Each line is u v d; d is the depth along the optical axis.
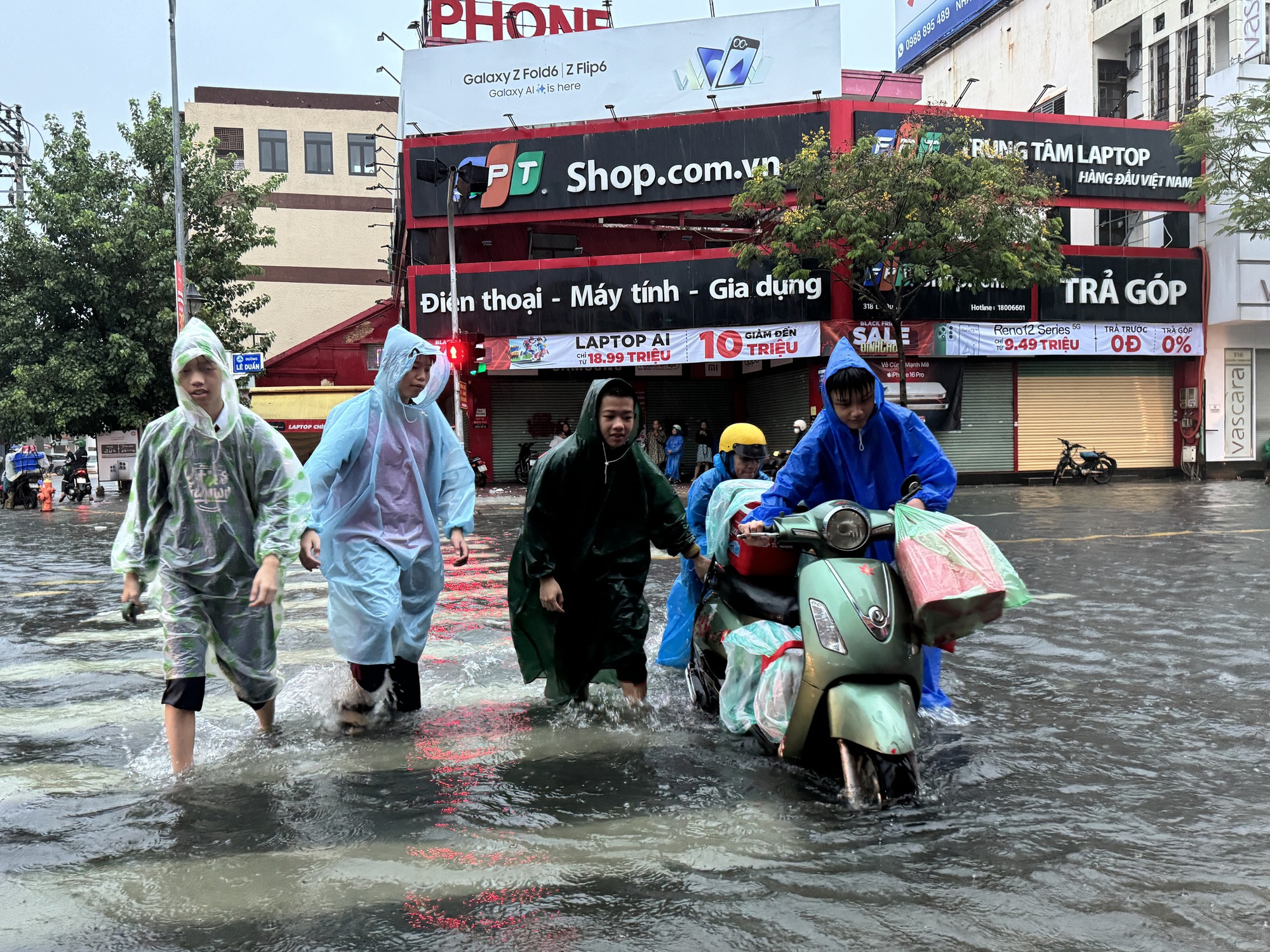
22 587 9.23
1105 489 21.19
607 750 3.88
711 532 4.59
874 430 4.22
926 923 2.37
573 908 2.47
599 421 4.35
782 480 4.21
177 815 3.16
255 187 27.62
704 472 5.23
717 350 22.67
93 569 10.70
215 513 3.69
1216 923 2.35
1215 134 23.16
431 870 2.71
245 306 27.83
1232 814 3.09
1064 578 8.41
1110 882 2.59
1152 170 23.84
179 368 3.60
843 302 22.20
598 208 23.12
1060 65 31.23
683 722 4.33
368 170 43.09
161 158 25.94
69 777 3.58
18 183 33.28
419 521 4.46
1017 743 3.87
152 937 2.34
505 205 23.27
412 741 4.03
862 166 19.05
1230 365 24.56
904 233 18.66
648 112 22.98
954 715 4.27
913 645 3.44
